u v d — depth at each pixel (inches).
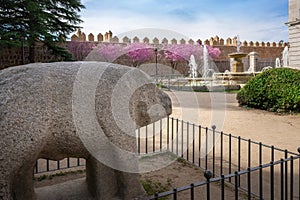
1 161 75.4
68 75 86.7
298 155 99.1
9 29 481.4
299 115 311.0
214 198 116.0
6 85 79.3
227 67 995.3
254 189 126.0
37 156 86.6
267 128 252.4
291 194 98.0
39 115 79.5
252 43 1041.5
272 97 336.8
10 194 80.1
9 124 75.5
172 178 136.3
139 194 101.7
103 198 98.3
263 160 164.7
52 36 531.2
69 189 110.3
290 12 745.0
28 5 462.0
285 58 941.8
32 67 86.1
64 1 529.7
